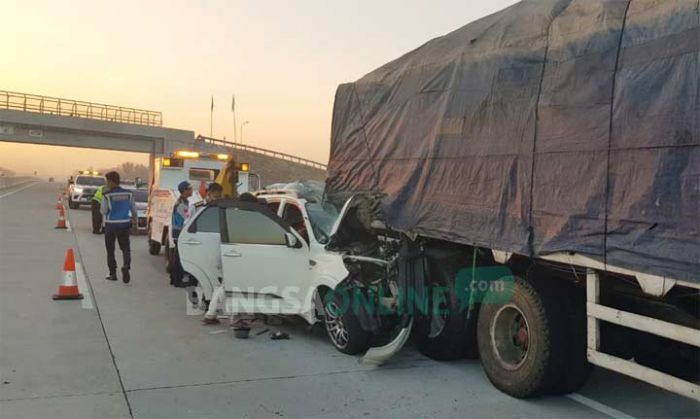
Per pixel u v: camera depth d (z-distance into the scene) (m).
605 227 4.12
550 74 4.76
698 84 3.62
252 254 7.16
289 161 61.97
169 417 4.51
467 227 5.43
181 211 10.40
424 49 6.79
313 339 6.98
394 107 6.89
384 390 5.29
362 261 6.27
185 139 52.38
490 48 5.50
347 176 7.66
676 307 3.91
